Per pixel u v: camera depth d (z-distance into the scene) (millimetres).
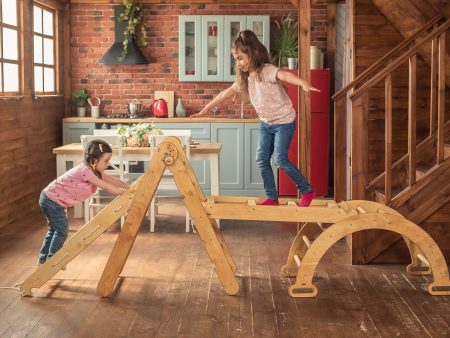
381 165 7098
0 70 7039
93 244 6238
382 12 6719
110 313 4285
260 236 6719
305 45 6297
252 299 4594
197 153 6980
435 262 4688
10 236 6574
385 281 5027
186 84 9695
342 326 4043
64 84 9602
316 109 9172
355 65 6996
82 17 9594
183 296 4656
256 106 4836
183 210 8172
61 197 4996
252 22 9305
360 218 4629
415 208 5387
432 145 6328
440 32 5340
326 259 5723
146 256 5812
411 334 3906
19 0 7598
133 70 9695
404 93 7012
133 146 7094
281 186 9195
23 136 7652
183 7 9578
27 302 4508
